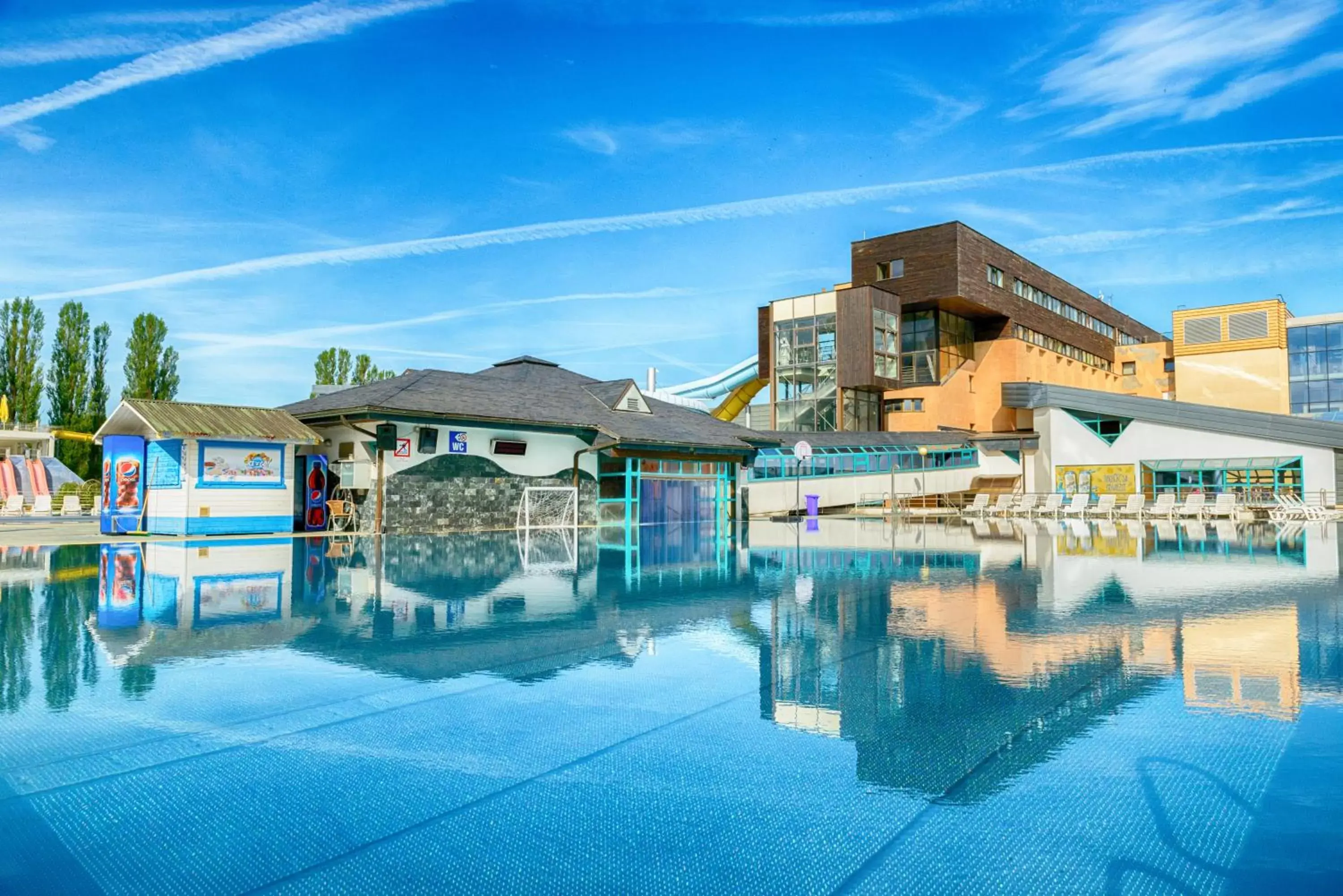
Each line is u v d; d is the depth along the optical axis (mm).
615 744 4531
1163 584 11570
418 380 25781
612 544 19938
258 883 3023
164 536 21906
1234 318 58125
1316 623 8180
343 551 17453
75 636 7621
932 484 42719
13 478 46719
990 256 52469
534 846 3311
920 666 6387
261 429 22625
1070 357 63031
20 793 3865
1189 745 4461
